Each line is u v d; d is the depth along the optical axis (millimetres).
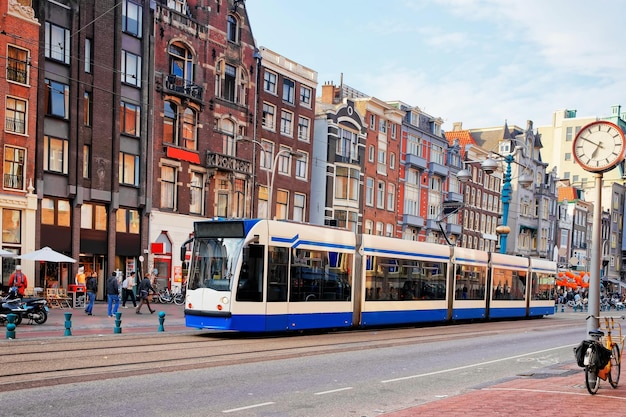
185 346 15695
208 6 39469
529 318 36000
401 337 20797
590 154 11289
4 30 28969
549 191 83125
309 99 48000
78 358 13008
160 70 36625
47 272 31094
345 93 60156
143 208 35500
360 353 16203
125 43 34781
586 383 10164
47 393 9602
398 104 59250
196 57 38844
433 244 26625
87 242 32812
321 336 19938
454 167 65125
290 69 45906
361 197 51938
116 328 18281
